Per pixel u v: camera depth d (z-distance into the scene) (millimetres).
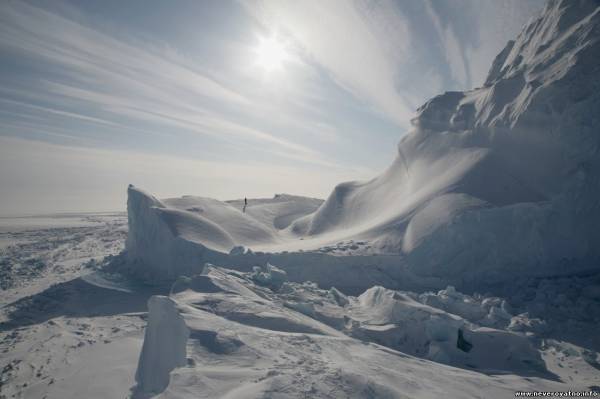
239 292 13562
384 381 6871
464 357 11219
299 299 15305
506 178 24062
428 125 35312
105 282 25328
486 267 20891
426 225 23516
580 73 22406
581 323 15047
